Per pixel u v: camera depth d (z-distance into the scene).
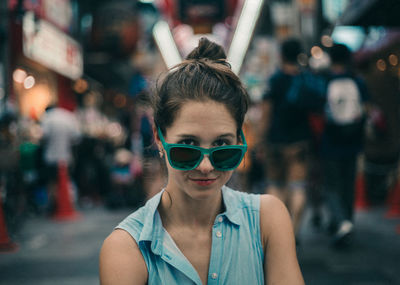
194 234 1.23
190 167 1.13
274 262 1.24
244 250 1.21
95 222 6.80
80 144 9.41
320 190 5.67
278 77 4.57
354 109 4.74
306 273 3.65
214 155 1.12
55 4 10.39
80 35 12.35
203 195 1.16
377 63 8.47
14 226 5.72
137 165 8.48
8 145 6.08
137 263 1.16
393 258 4.02
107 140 10.88
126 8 11.23
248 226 1.25
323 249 4.46
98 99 15.93
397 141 7.77
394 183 7.11
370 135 7.39
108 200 8.41
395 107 8.41
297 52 4.59
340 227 4.54
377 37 8.02
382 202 7.71
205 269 1.21
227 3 7.03
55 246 5.04
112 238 1.19
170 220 1.24
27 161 7.41
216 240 1.21
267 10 13.04
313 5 10.78
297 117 4.53
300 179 4.51
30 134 8.41
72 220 7.02
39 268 4.09
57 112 7.58
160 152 1.28
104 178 9.88
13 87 8.02
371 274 3.57
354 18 4.81
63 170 7.39
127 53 11.46
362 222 5.91
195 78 1.13
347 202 4.83
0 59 7.67
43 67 9.97
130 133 9.18
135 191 8.45
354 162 4.84
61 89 11.41
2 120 6.27
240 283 1.19
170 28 6.72
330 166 4.83
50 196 7.56
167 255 1.17
